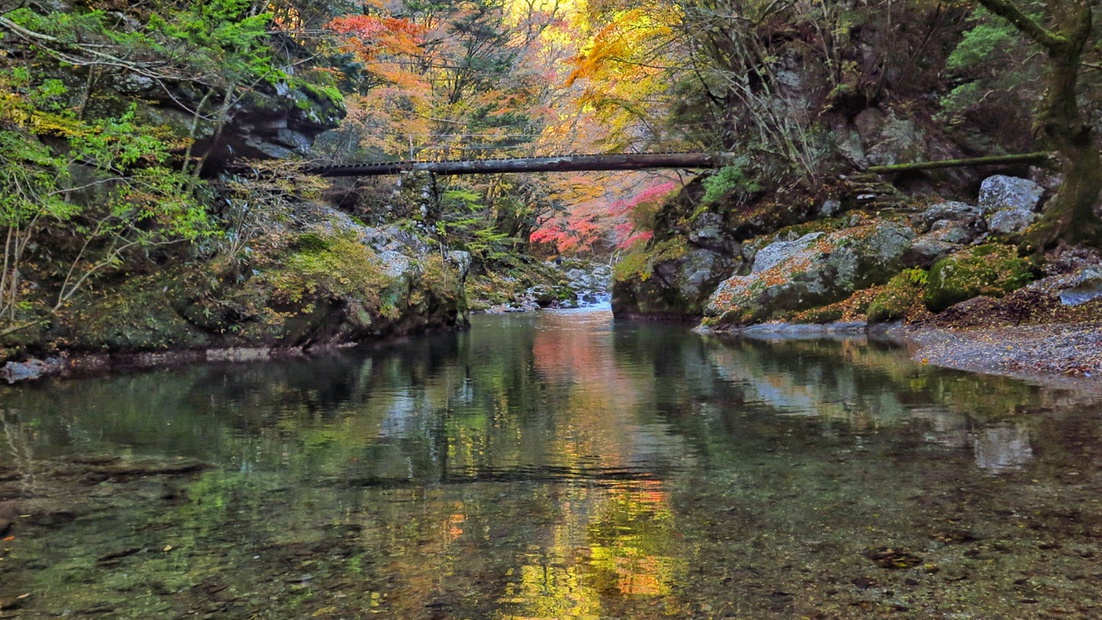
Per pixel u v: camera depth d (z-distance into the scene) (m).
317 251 14.41
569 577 2.70
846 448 4.63
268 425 5.98
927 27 18.64
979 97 17.58
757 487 3.82
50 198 8.22
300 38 17.59
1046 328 10.20
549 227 33.25
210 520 3.45
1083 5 11.21
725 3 17.44
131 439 5.43
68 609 2.50
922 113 19.14
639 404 6.79
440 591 2.60
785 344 12.23
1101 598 2.37
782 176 18.83
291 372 9.76
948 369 8.04
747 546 2.95
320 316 13.27
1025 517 3.16
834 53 18.05
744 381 8.02
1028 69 16.05
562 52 31.75
